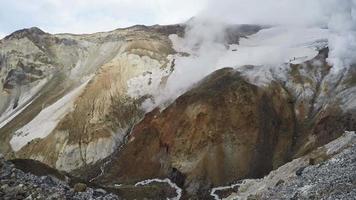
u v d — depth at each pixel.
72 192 31.38
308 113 140.12
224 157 126.38
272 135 133.25
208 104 137.62
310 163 48.19
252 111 135.38
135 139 141.50
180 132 134.38
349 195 32.75
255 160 125.62
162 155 133.88
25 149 151.12
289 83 150.12
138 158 136.25
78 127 151.62
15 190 28.61
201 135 131.50
